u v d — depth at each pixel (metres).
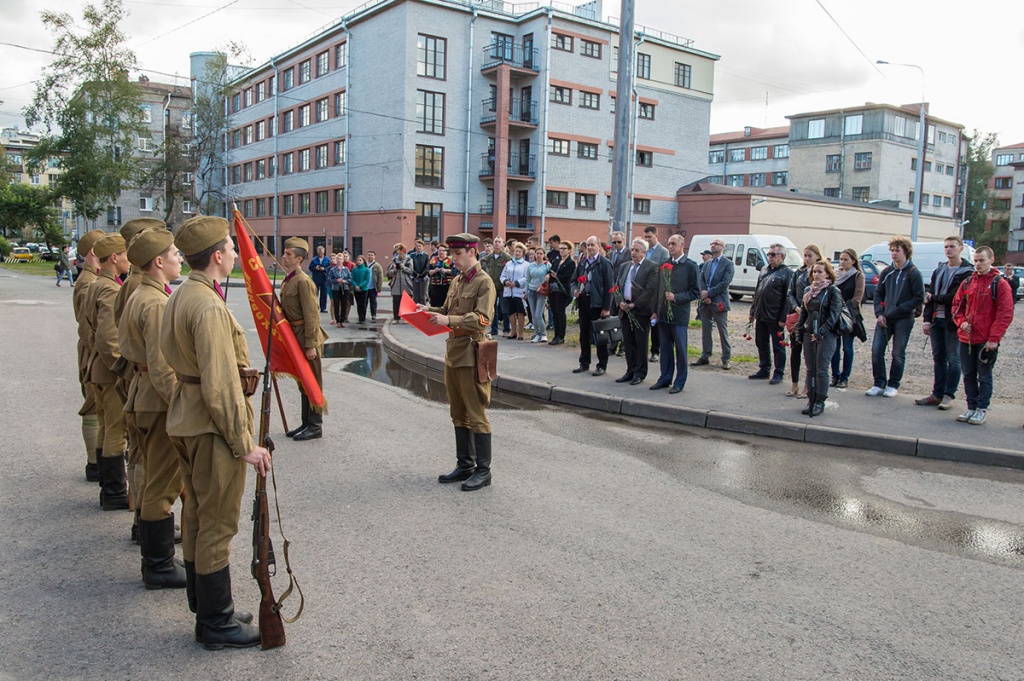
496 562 4.52
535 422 8.39
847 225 48.91
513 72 41.84
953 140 69.31
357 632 3.67
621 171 14.66
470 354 5.85
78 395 9.00
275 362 4.68
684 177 50.91
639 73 47.62
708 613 3.92
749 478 6.38
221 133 52.34
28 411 8.12
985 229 77.81
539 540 4.87
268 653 3.47
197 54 60.72
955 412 8.45
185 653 3.46
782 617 3.90
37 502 5.41
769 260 10.37
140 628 3.69
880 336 9.34
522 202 44.38
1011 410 8.59
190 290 3.39
